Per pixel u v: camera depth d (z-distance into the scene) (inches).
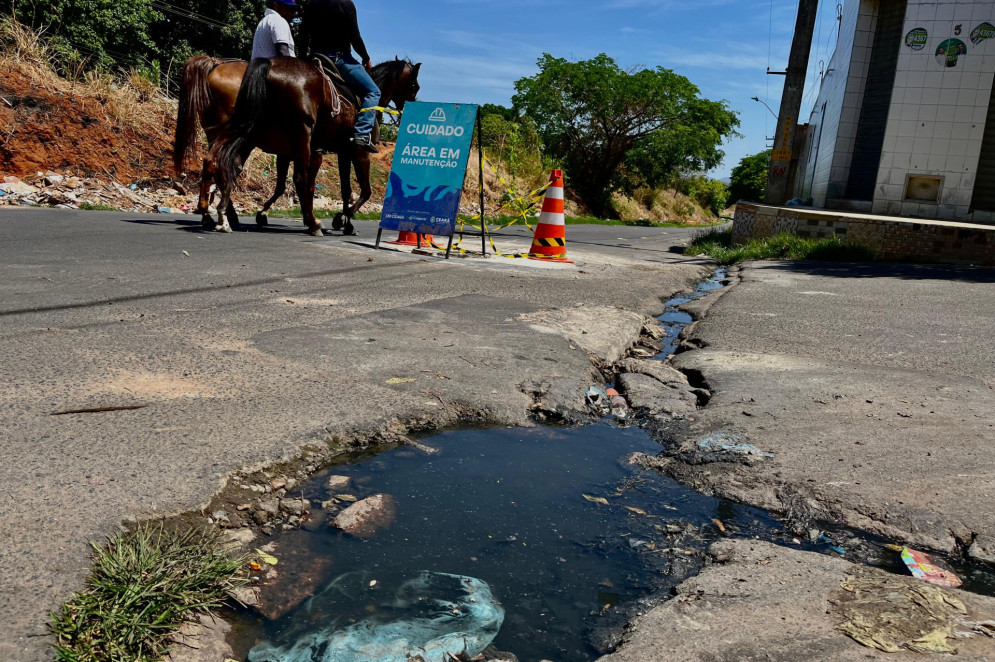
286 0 306.8
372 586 68.1
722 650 58.4
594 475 97.7
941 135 522.9
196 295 180.4
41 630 53.8
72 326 140.9
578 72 1567.4
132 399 103.0
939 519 83.7
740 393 131.6
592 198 1683.1
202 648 56.6
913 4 516.7
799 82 558.3
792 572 71.7
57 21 636.1
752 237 467.5
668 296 267.1
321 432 98.3
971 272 345.4
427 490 89.4
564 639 61.7
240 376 118.4
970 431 111.2
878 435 109.3
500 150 1128.2
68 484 76.0
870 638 60.1
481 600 66.8
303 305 179.8
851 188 600.4
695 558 76.4
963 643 59.6
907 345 173.9
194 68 297.3
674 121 1614.2
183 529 72.4
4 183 435.2
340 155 356.8
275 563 70.9
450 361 137.6
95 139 498.9
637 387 136.6
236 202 545.3
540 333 167.8
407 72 369.7
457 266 276.2
